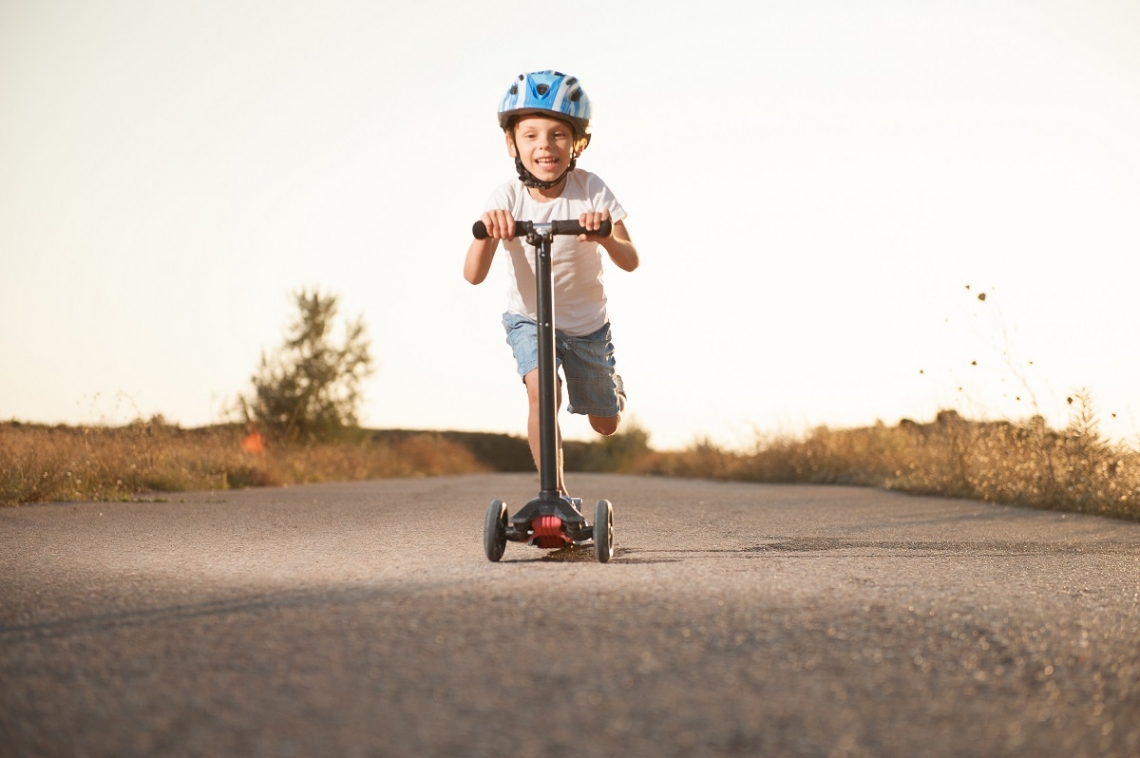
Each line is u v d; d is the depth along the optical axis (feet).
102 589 9.30
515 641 7.02
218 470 38.19
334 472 54.49
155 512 20.65
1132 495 21.39
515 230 12.07
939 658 6.88
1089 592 9.92
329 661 6.52
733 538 15.47
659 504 24.88
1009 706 5.88
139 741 5.09
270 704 5.67
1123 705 5.95
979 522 19.60
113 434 33.27
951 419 33.96
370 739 5.11
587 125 14.08
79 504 23.04
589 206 14.60
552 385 12.20
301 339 64.59
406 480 52.03
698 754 4.96
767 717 5.53
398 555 12.57
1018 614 8.48
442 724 5.34
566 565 11.29
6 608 8.30
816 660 6.70
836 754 5.01
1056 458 25.57
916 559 12.41
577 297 14.97
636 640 7.08
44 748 4.99
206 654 6.72
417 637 7.14
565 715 5.50
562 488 13.03
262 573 10.55
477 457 113.39
